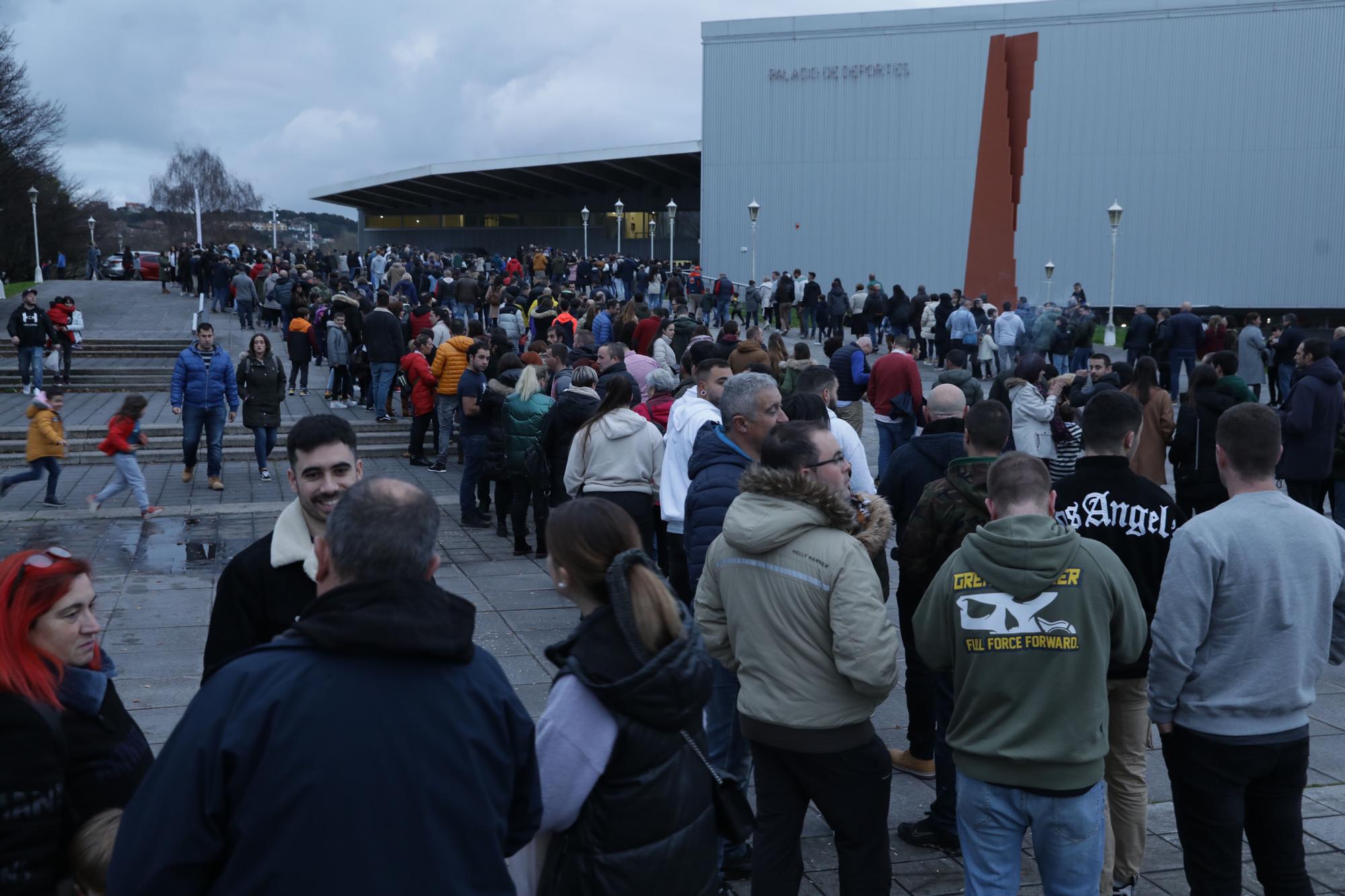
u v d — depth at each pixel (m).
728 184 35.94
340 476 2.84
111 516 10.05
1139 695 3.61
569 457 6.64
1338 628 3.21
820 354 25.16
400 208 70.00
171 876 1.73
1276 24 31.64
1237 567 3.08
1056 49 33.09
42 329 16.97
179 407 11.34
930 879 3.94
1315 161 31.80
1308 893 3.24
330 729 1.78
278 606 2.80
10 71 34.41
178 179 94.50
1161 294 33.19
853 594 3.05
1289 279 32.28
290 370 19.92
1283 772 3.20
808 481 3.17
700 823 2.40
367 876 1.75
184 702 5.50
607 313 18.33
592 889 2.28
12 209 39.84
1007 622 2.96
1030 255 33.84
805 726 3.12
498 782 1.95
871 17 34.31
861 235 35.03
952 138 34.00
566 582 2.43
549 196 62.88
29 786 2.25
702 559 4.02
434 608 1.90
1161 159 32.78
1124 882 3.66
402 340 14.90
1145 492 3.56
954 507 3.97
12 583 2.33
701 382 5.43
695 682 2.30
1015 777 2.95
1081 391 9.59
